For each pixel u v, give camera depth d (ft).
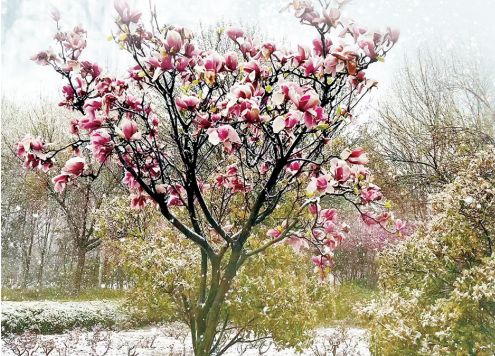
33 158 5.76
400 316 8.11
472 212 9.19
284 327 8.00
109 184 23.85
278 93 4.79
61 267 30.17
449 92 19.54
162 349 12.59
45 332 17.72
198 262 8.66
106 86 5.90
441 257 9.85
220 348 8.61
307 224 6.97
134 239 10.29
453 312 7.61
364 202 5.93
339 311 13.01
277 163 6.10
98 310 18.03
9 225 29.91
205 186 7.38
